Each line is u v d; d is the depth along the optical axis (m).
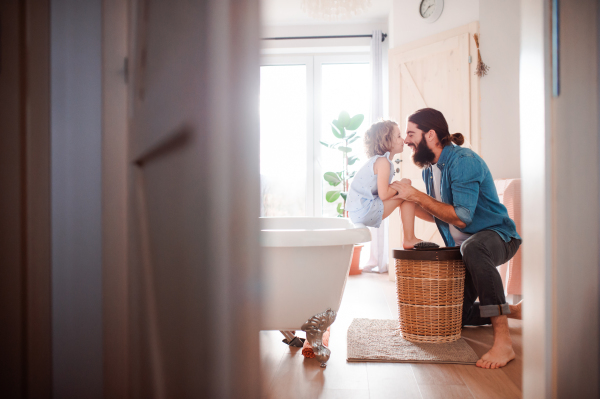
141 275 0.57
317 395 1.30
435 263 1.78
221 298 0.55
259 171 0.56
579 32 0.71
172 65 0.56
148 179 0.57
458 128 3.24
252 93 0.56
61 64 0.58
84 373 0.58
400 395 1.29
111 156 0.57
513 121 3.05
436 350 1.70
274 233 1.52
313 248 1.56
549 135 0.69
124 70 0.57
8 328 0.58
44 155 0.58
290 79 4.60
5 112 0.57
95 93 0.58
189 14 0.56
